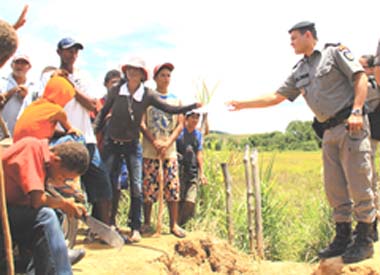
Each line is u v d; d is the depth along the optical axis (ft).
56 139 16.83
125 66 18.84
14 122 18.89
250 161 22.30
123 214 22.74
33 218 11.90
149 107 19.85
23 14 13.12
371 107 18.90
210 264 19.52
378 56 15.87
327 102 16.11
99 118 19.13
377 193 20.22
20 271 13.01
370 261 16.26
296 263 21.24
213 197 23.84
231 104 18.35
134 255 17.26
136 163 18.84
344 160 16.06
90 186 17.99
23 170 11.84
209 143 25.14
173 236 19.71
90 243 18.40
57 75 16.71
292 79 17.58
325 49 16.30
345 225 16.99
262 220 23.36
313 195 27.04
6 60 11.11
